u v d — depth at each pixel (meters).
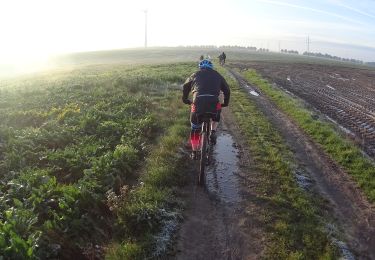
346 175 4.55
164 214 3.21
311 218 3.38
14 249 2.45
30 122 5.78
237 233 3.14
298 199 3.73
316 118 7.77
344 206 3.76
